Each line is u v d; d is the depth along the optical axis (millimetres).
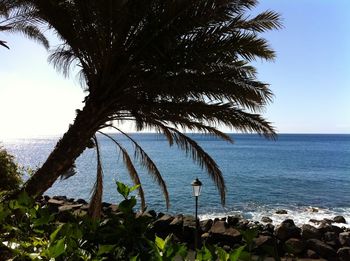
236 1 7191
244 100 7730
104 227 2273
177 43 7285
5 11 8969
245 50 7477
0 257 2260
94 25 7473
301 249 12859
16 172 12023
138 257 1945
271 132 8219
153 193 30688
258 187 35656
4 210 2570
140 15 7145
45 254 1972
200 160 9438
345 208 26422
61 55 10352
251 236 1959
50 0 7383
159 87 7391
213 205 26266
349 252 12664
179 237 14312
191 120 8680
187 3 6910
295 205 27141
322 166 59750
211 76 7336
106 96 7887
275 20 8031
